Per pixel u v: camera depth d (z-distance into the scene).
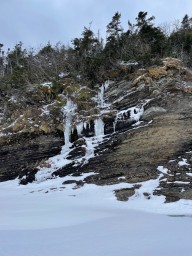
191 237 7.53
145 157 15.48
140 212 11.47
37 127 19.64
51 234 8.07
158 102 17.59
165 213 11.36
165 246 6.70
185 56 22.31
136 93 18.89
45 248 6.64
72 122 19.02
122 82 20.41
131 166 15.40
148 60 20.58
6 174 19.14
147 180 14.39
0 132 20.45
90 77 21.41
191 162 14.39
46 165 17.72
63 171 17.06
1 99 22.67
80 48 25.30
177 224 9.19
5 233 8.27
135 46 23.36
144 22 26.58
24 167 18.88
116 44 24.50
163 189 13.45
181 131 15.81
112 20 29.86
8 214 11.02
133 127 17.25
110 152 16.66
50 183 16.52
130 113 17.92
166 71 19.09
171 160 14.84
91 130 18.70
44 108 20.08
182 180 13.64
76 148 18.17
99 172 15.95
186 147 15.15
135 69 20.66
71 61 23.58
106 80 20.97
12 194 15.47
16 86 22.84
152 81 18.84
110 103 19.66
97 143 17.72
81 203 13.09
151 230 8.35
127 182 14.69
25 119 20.06
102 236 7.71
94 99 20.19
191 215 10.88
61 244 6.97
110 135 17.84
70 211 11.43
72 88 19.88
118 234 7.90
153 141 15.93
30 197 14.54
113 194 13.95
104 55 23.03
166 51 22.70
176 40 25.94
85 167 16.62
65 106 19.47
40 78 23.08
